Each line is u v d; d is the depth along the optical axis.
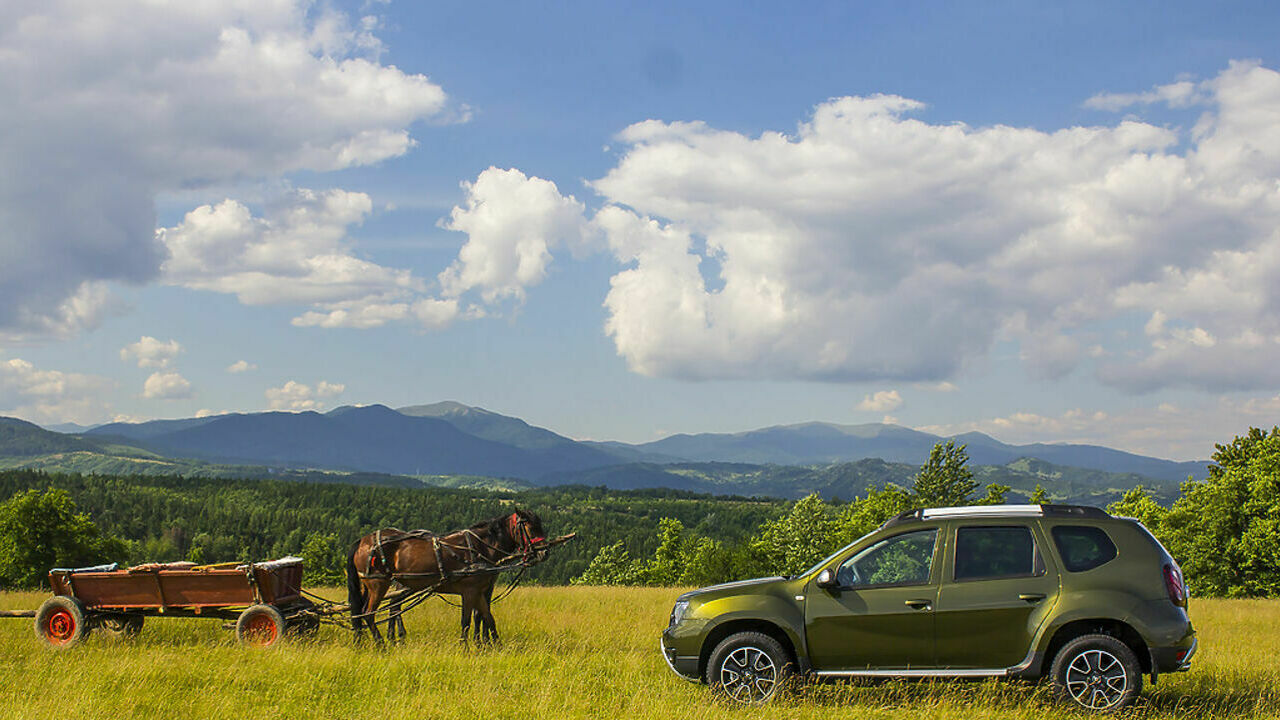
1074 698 8.33
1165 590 8.42
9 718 8.27
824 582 8.99
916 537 9.11
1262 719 8.30
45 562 58.75
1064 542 8.75
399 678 10.18
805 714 8.36
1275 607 25.45
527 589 27.03
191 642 12.65
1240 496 46.81
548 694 9.16
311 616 12.97
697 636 9.23
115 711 8.56
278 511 188.25
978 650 8.64
